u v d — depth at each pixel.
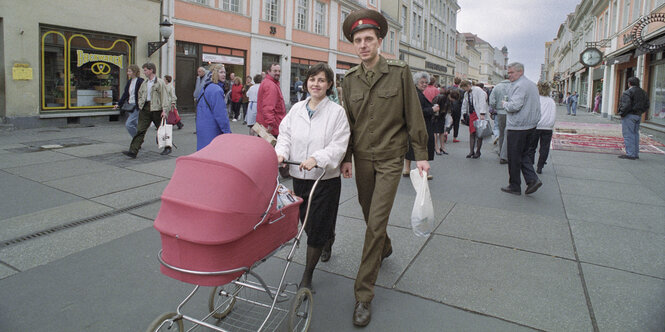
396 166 2.96
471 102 9.21
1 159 7.48
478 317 2.83
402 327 2.71
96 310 2.88
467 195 5.99
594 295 3.10
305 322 2.64
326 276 3.43
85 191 5.73
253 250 2.20
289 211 2.48
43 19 11.21
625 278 3.37
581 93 37.34
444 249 3.97
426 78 7.00
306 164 2.64
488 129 11.07
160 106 7.99
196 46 17.09
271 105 6.19
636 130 9.34
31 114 11.23
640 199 5.80
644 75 16.73
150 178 6.52
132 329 2.68
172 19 15.69
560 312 2.87
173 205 2.04
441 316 2.84
